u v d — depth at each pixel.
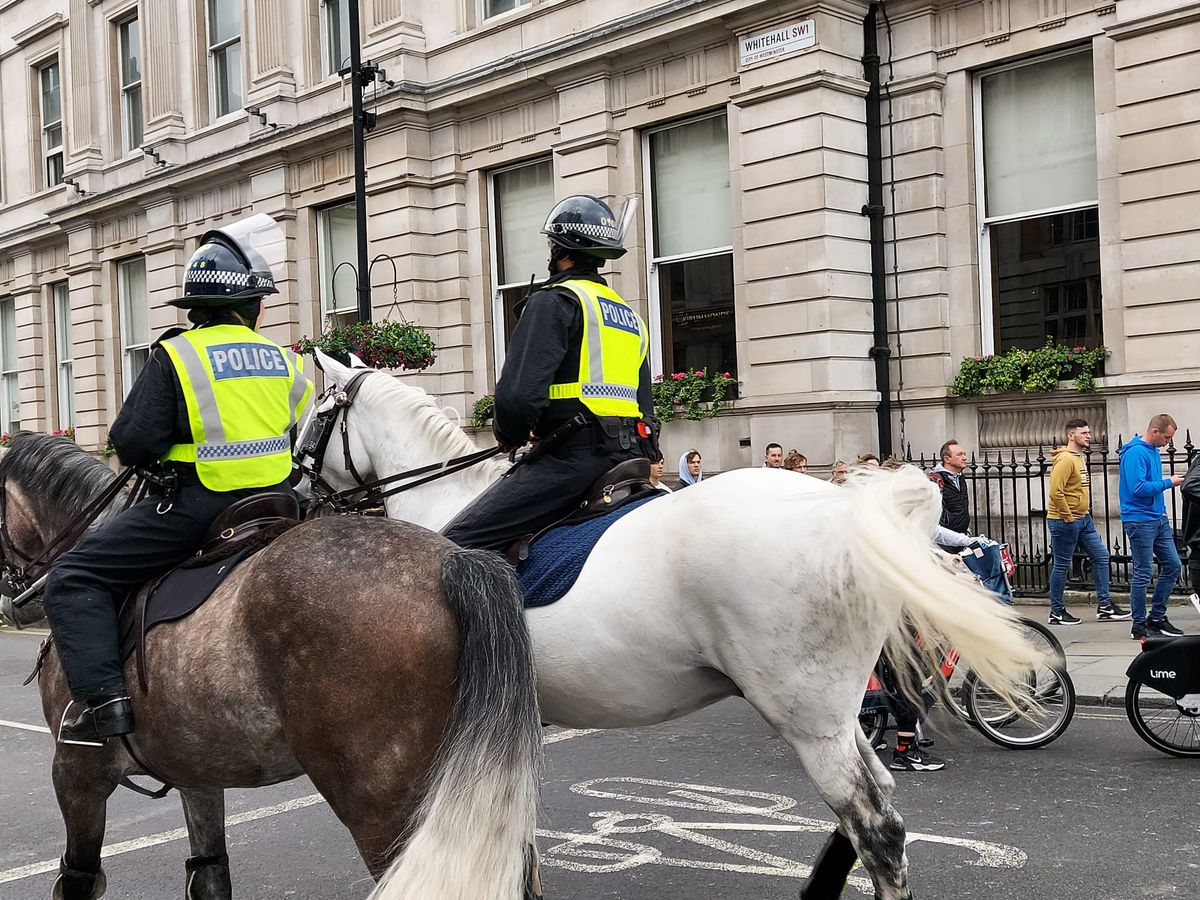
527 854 2.88
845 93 13.56
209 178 21.16
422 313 17.61
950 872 4.82
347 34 19.05
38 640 14.94
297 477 4.30
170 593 3.45
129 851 5.78
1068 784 6.18
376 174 17.91
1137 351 11.92
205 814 3.92
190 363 3.56
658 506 3.64
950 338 13.55
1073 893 4.54
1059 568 10.95
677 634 3.45
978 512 13.23
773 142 13.76
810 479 3.58
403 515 4.57
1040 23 12.67
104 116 24.45
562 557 3.67
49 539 4.39
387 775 2.86
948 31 13.43
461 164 17.45
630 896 4.71
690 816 5.81
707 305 15.09
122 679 3.40
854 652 3.34
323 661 2.94
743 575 3.33
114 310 24.23
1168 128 11.66
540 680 3.65
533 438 4.03
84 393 24.56
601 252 4.17
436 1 17.69
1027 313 13.20
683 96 14.84
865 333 13.79
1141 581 10.09
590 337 3.93
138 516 3.56
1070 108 12.82
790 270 13.64
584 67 15.66
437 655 2.89
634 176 15.48
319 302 19.64
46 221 25.52
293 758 3.24
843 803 3.33
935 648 3.39
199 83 21.95
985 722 7.11
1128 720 7.57
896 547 3.12
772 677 3.34
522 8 16.58
